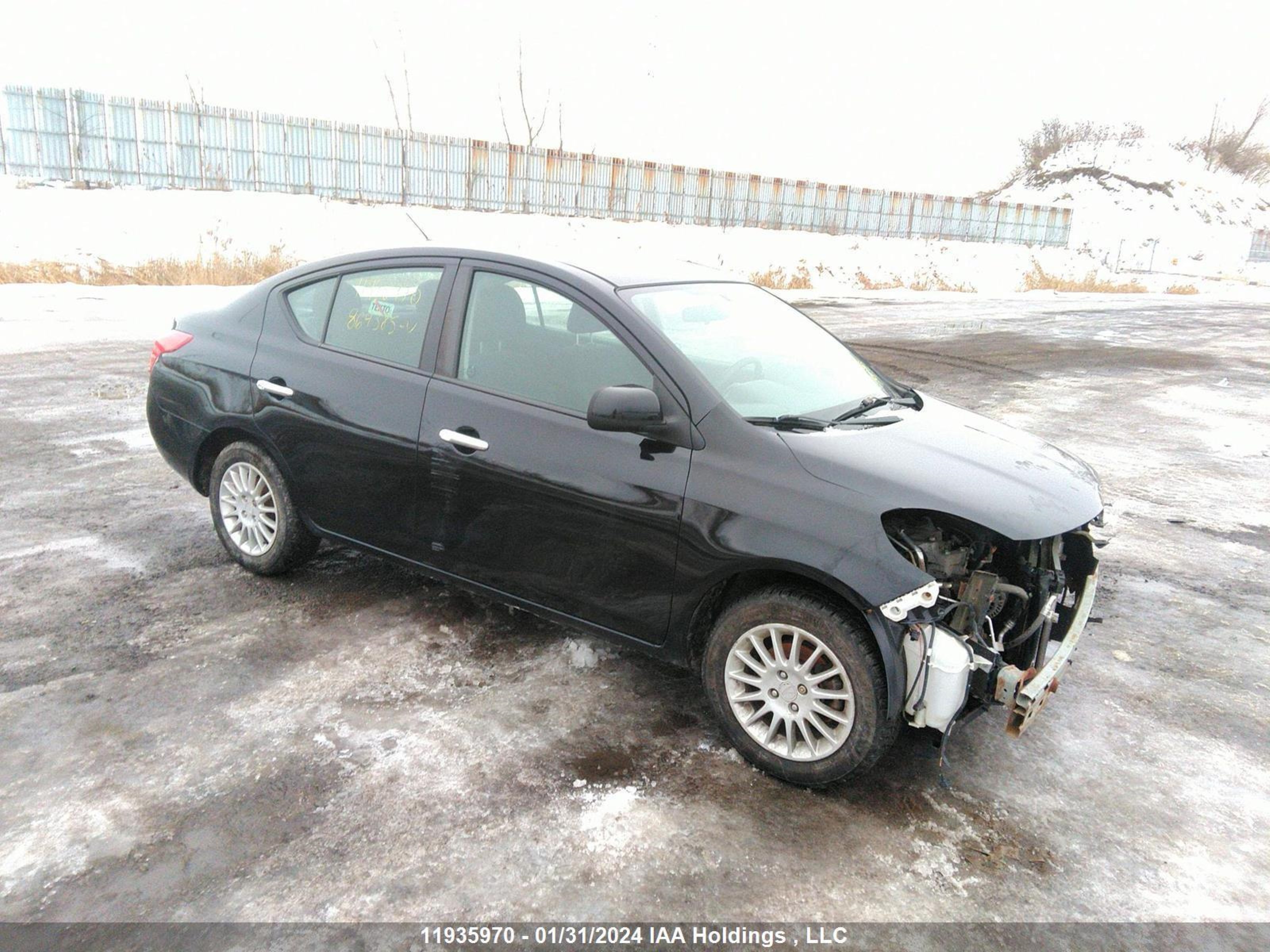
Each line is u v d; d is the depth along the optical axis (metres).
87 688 3.45
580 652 3.91
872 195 40.94
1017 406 9.95
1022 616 3.32
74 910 2.38
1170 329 19.48
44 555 4.68
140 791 2.87
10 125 21.83
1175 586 5.05
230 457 4.42
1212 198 69.06
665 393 3.24
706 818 2.87
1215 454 8.14
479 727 3.32
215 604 4.21
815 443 3.15
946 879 2.66
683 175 34.75
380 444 3.82
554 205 31.97
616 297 3.46
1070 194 69.69
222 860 2.58
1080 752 3.37
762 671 3.08
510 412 3.52
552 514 3.40
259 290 4.49
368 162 27.70
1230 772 3.29
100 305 13.66
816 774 2.99
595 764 3.13
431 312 3.84
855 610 2.90
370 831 2.73
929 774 3.18
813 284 27.62
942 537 3.14
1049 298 28.19
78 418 7.46
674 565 3.16
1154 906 2.59
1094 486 3.52
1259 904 2.61
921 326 17.41
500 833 2.75
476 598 4.41
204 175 24.91
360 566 4.73
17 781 2.88
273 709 3.37
